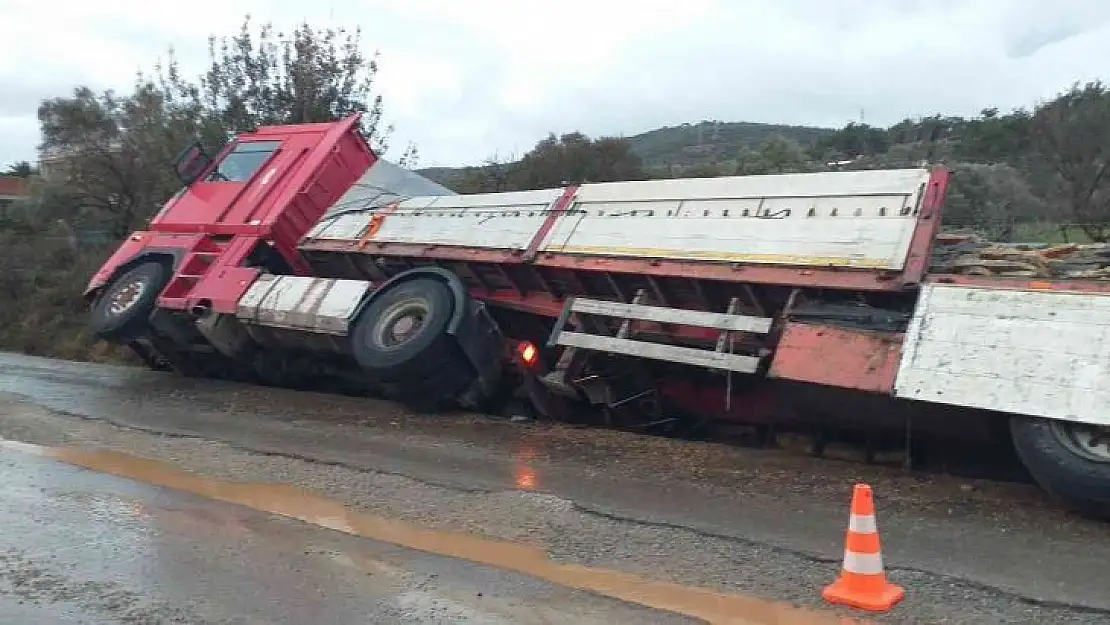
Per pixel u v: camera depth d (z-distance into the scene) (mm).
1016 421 6168
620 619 4695
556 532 6035
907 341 6648
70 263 23719
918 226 7266
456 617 4773
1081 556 5305
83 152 24125
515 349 10133
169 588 5289
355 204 12344
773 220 8062
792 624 4562
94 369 14914
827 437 8438
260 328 11438
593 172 26031
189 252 12414
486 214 10398
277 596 5125
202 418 10172
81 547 6004
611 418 9680
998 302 6418
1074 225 15531
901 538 5680
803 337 7293
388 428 9453
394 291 10273
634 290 9023
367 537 6062
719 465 7629
